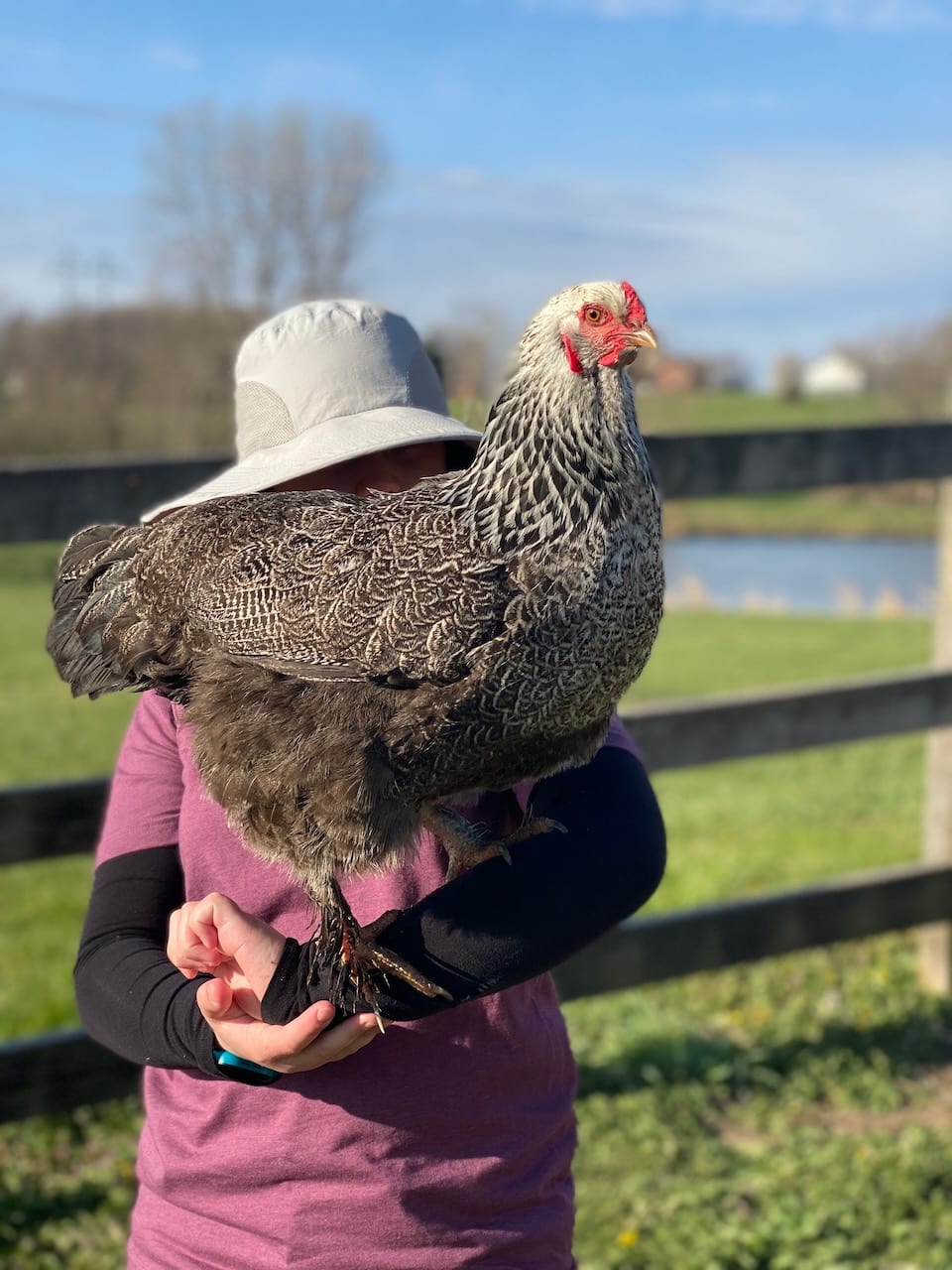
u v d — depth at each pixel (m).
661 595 1.19
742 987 3.26
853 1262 2.17
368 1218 1.12
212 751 1.19
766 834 4.73
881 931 2.98
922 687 2.94
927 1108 2.73
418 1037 1.16
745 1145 2.58
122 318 24.23
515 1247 1.16
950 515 3.14
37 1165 2.47
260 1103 1.15
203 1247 1.15
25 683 7.63
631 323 1.13
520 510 1.14
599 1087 2.75
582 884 1.13
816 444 2.92
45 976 3.23
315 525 1.25
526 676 1.13
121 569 1.37
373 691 1.16
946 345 42.44
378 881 1.22
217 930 1.09
